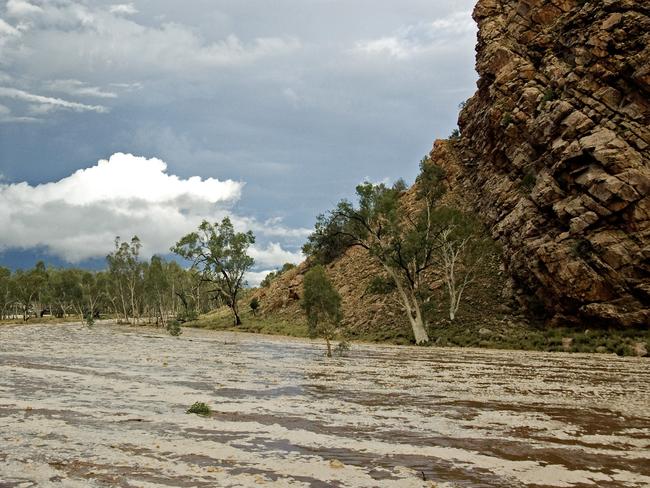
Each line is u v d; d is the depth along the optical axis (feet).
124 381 69.72
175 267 382.01
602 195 142.00
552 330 151.74
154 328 289.53
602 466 34.32
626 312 135.23
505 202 201.36
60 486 28.27
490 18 241.35
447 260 184.34
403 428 44.83
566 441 41.06
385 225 180.65
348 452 36.78
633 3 160.56
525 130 196.24
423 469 33.01
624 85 153.48
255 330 250.78
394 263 183.11
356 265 262.26
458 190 252.21
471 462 34.81
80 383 66.85
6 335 192.65
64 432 40.65
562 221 153.99
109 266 374.22
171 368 87.40
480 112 251.39
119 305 428.15
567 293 146.10
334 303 139.95
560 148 158.40
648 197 137.18
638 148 143.95
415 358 117.80
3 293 441.68
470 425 46.50
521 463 34.73
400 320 194.29
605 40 159.84
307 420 47.34
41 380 69.10
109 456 34.32
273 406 53.72
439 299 196.34
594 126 153.89
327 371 88.79
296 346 156.56
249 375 80.59
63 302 464.24
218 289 300.40
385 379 78.59
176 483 29.22
